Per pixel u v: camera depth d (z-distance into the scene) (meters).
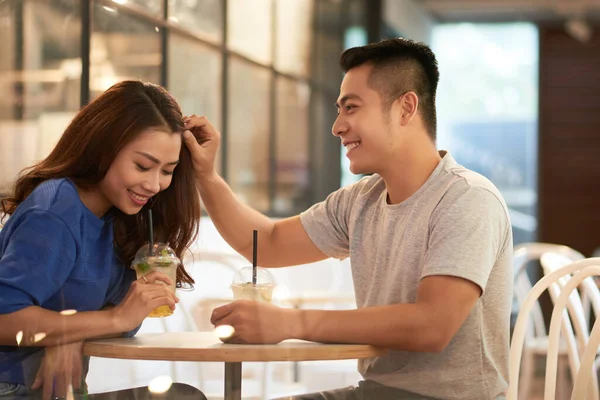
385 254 1.70
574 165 6.90
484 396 1.61
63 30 2.32
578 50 6.89
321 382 1.63
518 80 6.95
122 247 1.60
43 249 1.40
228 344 1.35
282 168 4.43
